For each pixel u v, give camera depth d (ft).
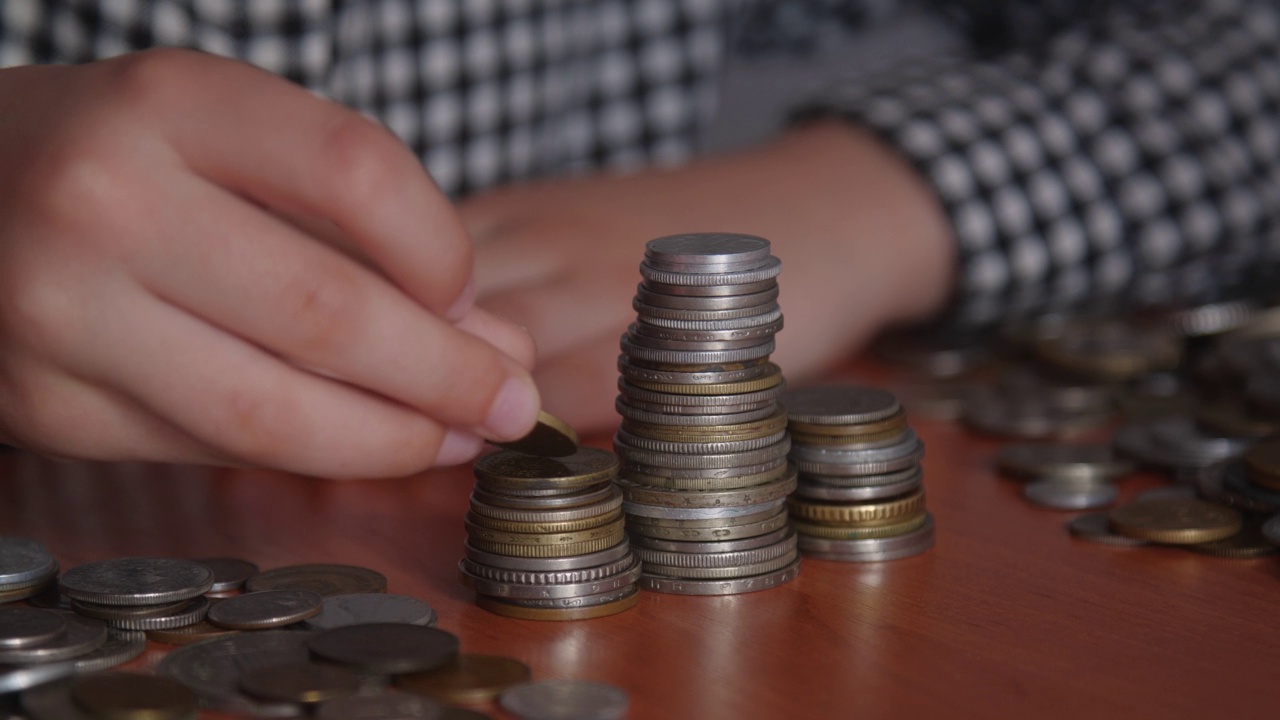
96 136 1.40
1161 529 1.55
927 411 1.88
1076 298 2.25
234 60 1.44
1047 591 1.49
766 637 1.42
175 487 1.68
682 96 2.65
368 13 2.18
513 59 2.35
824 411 1.56
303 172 1.39
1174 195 2.24
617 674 1.37
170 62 1.42
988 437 1.83
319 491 1.68
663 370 1.49
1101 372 1.95
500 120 2.36
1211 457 1.69
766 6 3.04
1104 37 2.43
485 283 1.85
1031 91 2.27
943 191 2.13
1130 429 1.77
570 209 2.00
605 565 1.45
